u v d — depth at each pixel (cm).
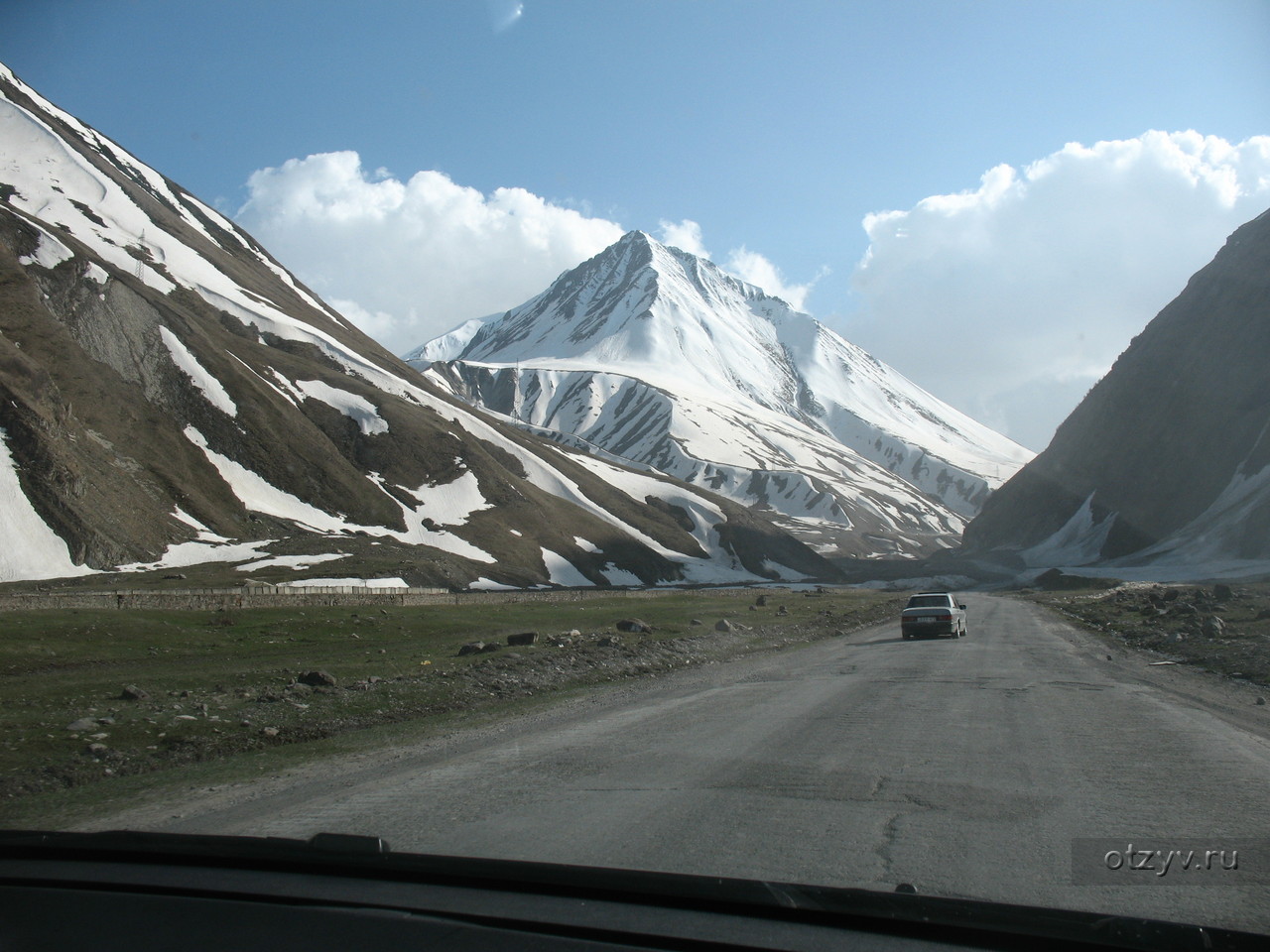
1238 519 8644
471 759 1041
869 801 808
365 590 4931
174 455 7912
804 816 757
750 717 1311
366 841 558
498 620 3866
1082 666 1980
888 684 1688
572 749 1084
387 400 11544
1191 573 7962
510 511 10725
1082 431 13112
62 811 844
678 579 11394
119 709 1444
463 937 461
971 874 606
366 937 463
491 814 771
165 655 2505
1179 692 1547
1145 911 538
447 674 1861
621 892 509
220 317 11838
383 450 10488
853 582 13425
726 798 822
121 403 7912
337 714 1417
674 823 737
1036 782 879
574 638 2733
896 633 3291
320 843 566
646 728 1232
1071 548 11831
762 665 2158
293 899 516
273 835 719
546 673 1912
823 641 3041
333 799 848
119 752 1130
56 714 1399
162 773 1031
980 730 1175
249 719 1356
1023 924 443
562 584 9406
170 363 8931
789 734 1159
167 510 7181
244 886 539
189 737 1221
